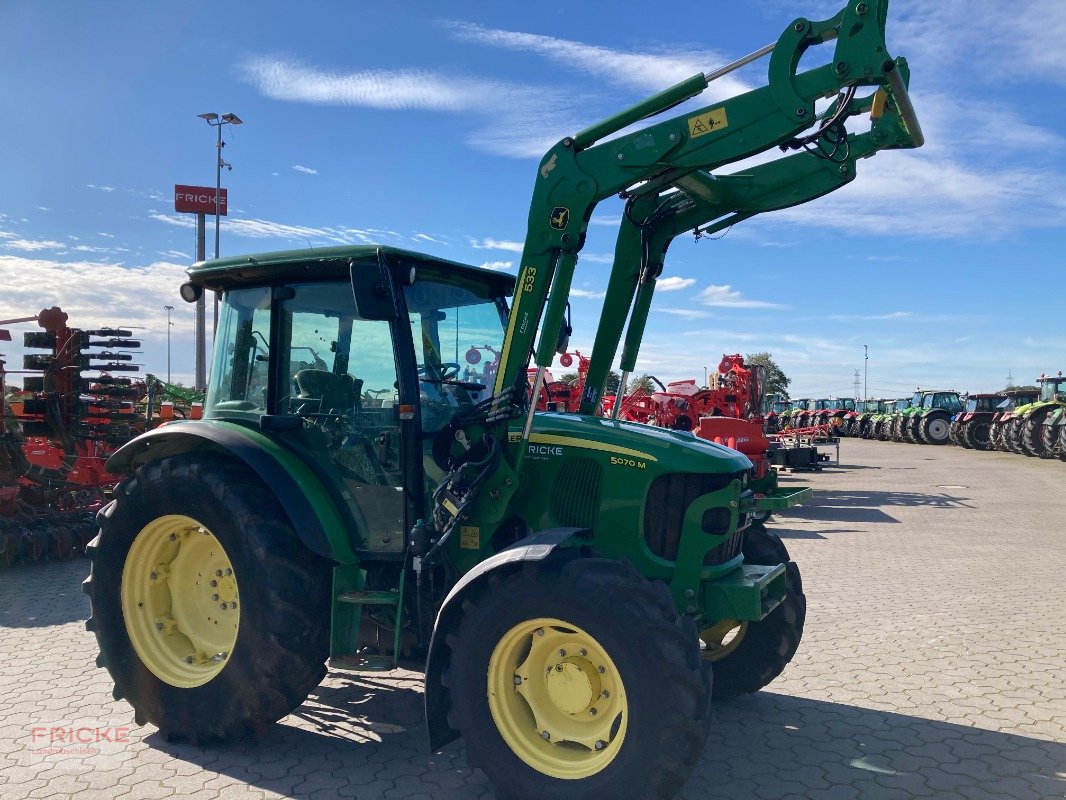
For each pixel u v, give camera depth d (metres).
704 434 12.86
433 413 4.23
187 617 4.35
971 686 4.98
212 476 4.07
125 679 4.23
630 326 4.71
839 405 45.12
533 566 3.38
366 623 4.30
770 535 4.79
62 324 9.49
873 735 4.25
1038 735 4.23
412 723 4.39
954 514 13.12
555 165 3.92
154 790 3.58
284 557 3.90
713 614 3.81
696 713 3.10
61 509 9.08
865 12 3.55
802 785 3.67
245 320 4.57
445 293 4.43
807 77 3.65
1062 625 6.34
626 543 3.88
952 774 3.78
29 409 9.18
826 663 5.44
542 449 4.05
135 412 10.11
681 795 3.57
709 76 3.77
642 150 3.80
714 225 4.56
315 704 4.67
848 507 14.06
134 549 4.32
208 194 32.22
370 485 4.18
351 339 4.24
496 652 3.44
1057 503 14.48
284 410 4.37
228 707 3.94
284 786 3.64
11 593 7.25
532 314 3.96
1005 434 26.97
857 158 4.14
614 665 3.20
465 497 3.85
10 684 4.95
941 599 7.20
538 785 3.31
